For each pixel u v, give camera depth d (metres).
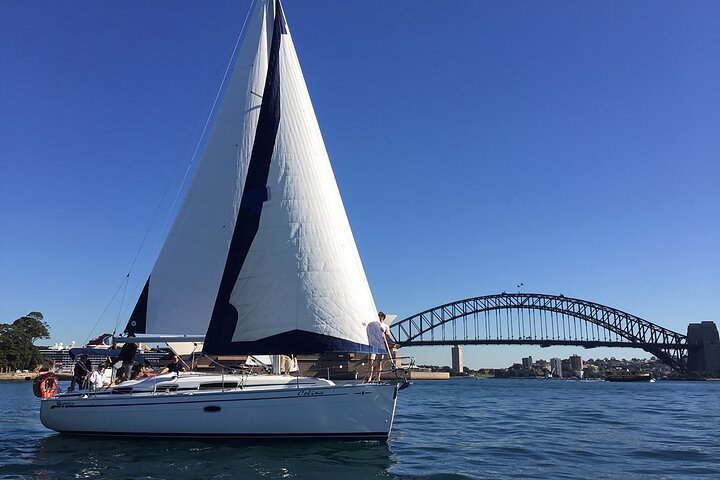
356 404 16.50
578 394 69.19
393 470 13.98
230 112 20.88
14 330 140.00
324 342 16.95
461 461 15.59
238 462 14.40
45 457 15.14
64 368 97.69
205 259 20.03
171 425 16.77
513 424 26.22
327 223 18.05
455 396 61.03
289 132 18.77
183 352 25.61
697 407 41.28
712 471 14.47
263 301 17.50
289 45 19.80
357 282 17.88
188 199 20.41
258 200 18.16
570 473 14.11
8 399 46.28
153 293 19.94
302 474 13.26
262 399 16.45
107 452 15.59
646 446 18.86
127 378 19.22
